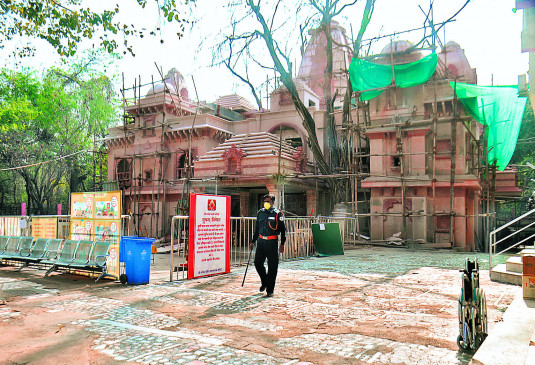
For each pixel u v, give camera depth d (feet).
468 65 86.84
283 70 79.05
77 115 133.69
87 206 33.86
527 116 118.73
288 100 102.63
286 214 71.10
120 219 31.07
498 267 31.04
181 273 36.70
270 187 71.56
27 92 120.57
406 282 29.86
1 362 14.01
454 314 20.02
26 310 21.44
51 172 138.41
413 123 67.36
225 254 34.63
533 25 12.84
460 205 67.62
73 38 37.40
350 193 81.00
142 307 21.91
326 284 29.04
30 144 130.72
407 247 65.51
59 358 14.25
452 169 65.36
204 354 14.35
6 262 40.86
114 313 20.59
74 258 33.17
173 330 17.43
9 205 154.51
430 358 13.75
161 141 101.24
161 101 103.40
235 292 26.02
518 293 24.13
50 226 40.50
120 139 114.21
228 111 116.88
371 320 18.92
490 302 22.18
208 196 33.01
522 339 13.94
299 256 48.78
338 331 17.07
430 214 66.69
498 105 67.82
